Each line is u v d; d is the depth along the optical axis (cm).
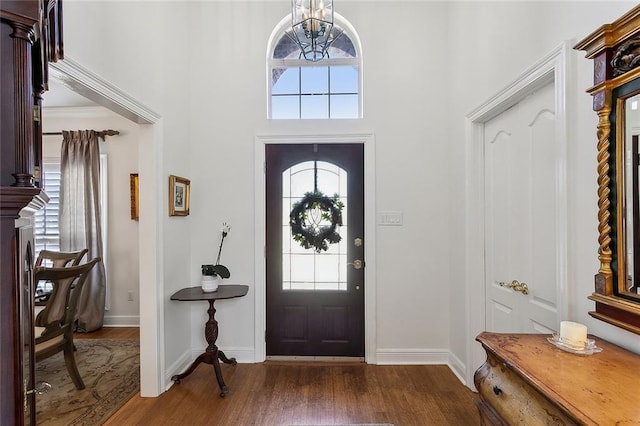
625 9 115
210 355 237
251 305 279
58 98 342
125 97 191
